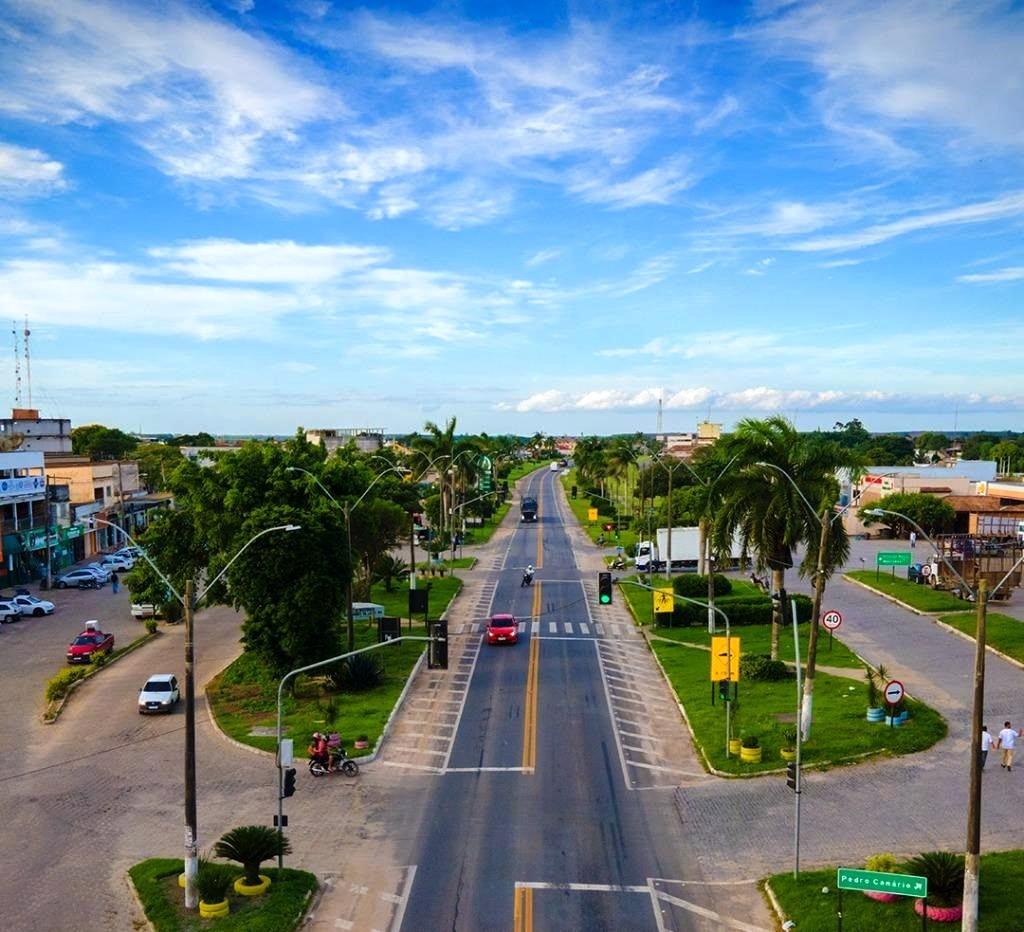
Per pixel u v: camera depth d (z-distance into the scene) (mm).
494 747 34375
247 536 41750
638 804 28641
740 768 31203
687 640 51781
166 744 35875
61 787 31250
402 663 47562
